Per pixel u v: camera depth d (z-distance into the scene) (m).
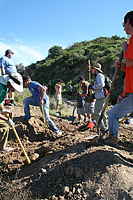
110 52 28.59
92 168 2.88
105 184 2.57
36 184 3.07
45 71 40.53
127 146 4.48
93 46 37.34
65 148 3.97
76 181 2.80
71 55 35.97
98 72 5.18
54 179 3.01
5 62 6.62
